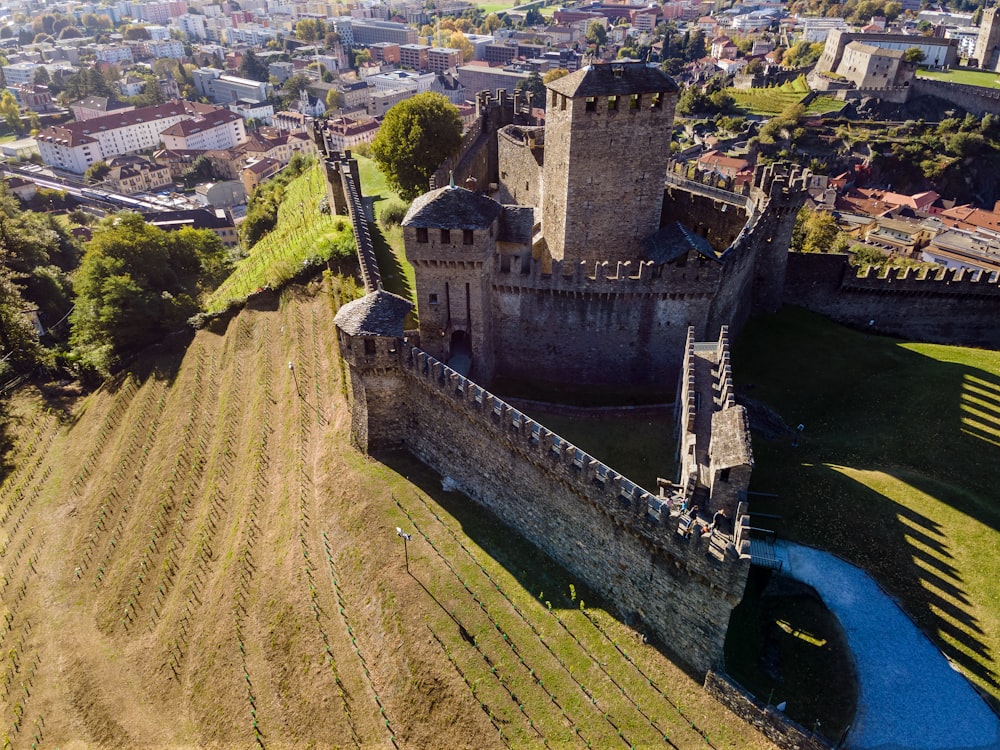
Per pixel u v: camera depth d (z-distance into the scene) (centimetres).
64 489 7144
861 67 19962
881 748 3462
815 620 4031
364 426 5556
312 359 7088
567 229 6256
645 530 3897
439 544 4853
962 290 6988
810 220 12294
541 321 6075
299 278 8556
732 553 3472
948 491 4712
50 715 4881
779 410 5847
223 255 12531
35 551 6384
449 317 5841
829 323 7269
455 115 9425
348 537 5053
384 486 5309
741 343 6850
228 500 6038
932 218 13788
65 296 11706
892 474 4928
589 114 5716
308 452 5934
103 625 5447
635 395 6084
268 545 5309
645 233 6291
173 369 8356
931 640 3847
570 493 4341
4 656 5422
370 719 4153
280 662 4572
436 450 5384
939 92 19012
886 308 7312
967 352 6669
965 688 3634
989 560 4175
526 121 10394
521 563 4725
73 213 18438
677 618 3994
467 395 4800
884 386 6038
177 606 5294
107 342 8938
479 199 5550
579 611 4391
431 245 5450
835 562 4300
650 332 5959
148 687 4866
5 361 9325
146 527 6141
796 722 3584
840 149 17700
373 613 4581
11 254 11194
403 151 9106
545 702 3953
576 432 5594
